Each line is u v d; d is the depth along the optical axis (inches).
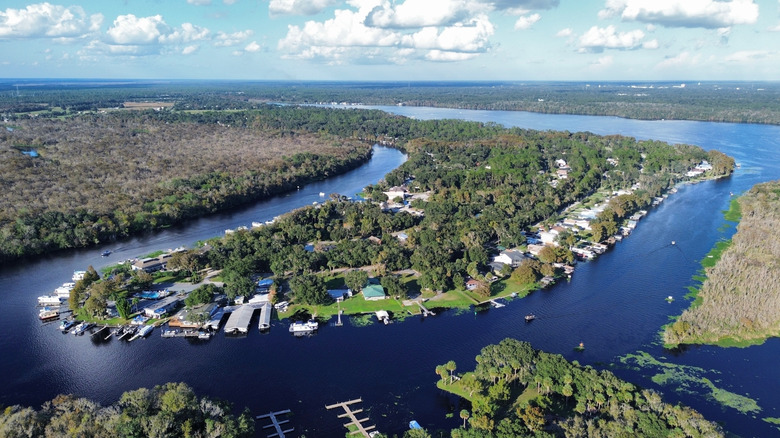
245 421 4906.5
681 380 6131.9
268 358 6658.5
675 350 6830.7
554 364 5782.5
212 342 7062.0
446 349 6865.2
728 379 6166.3
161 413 4704.7
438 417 5477.4
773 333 7180.1
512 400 5620.1
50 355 6717.5
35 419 4682.6
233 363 6545.3
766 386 6033.5
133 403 4921.3
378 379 6181.1
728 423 5369.1
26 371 6363.2
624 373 6269.7
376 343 7022.6
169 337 7190.0
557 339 7126.0
